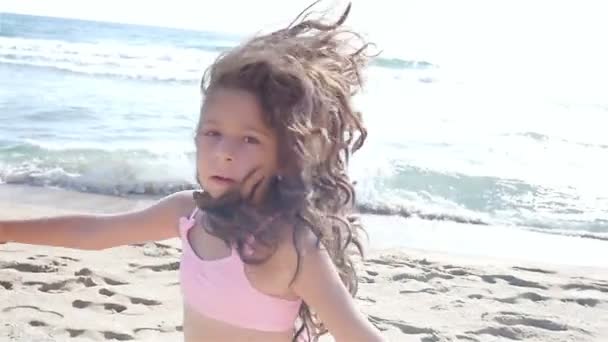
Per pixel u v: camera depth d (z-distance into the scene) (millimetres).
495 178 12227
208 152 2096
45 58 29594
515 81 35219
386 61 39781
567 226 10023
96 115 15945
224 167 2070
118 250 6453
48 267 5789
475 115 21781
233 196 2111
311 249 2121
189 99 19969
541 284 6582
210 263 2217
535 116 23062
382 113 19891
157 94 20609
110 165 10750
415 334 5027
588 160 15172
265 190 2121
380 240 8344
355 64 2227
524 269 7230
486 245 8664
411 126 17938
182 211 2518
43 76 23031
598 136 19078
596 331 5363
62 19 67250
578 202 11336
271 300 2188
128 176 10414
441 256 7602
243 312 2193
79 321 4762
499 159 14289
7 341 4328
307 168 2096
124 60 31484
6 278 5449
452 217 10008
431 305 5688
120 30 58344
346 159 2227
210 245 2271
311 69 2090
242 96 2045
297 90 2031
